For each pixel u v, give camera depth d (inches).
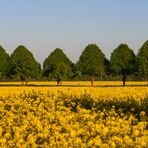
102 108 1295.5
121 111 1163.3
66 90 1809.8
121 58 3993.6
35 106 1311.5
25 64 3909.9
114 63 3978.8
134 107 1251.2
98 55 4109.3
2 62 4160.9
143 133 788.0
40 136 791.1
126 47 4033.0
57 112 1074.1
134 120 1002.7
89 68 4055.1
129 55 3998.5
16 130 849.5
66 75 3688.5
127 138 719.1
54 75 3666.3
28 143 728.3
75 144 705.6
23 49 4018.2
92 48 4136.3
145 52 3759.8
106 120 965.2
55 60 4143.7
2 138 764.6
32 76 3907.5
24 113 1213.7
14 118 1053.2
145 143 695.1
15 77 4126.5
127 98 1405.0
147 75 3722.9
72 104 1331.2
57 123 948.6
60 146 706.8
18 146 709.3
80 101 1437.0
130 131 838.5
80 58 4138.8
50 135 808.3
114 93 1588.3
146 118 1026.7
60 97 1601.9
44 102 1473.9
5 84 3535.9
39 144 754.8
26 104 1347.2
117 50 4033.0
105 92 1647.4
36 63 3978.8
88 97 1501.0
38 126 876.6
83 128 856.3
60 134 772.0
